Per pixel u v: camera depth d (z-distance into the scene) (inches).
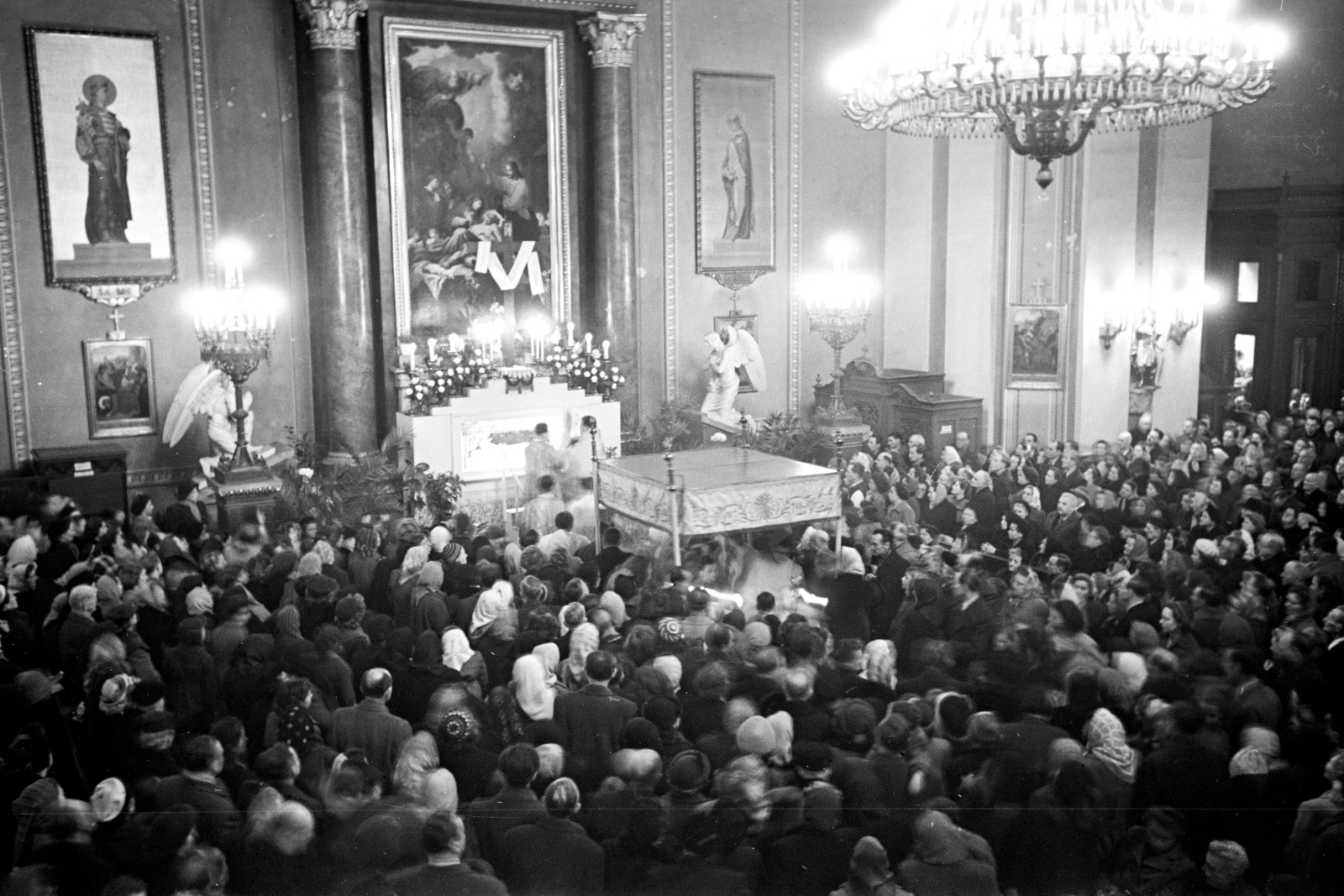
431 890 199.0
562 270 752.3
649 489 476.4
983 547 453.7
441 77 706.8
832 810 214.8
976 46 393.1
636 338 762.8
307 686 258.4
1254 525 417.7
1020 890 223.8
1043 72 383.6
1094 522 455.5
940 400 746.2
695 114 782.5
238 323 588.1
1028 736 254.1
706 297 802.2
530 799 222.8
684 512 459.2
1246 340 880.9
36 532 472.1
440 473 676.1
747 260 808.3
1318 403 855.1
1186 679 284.4
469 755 250.4
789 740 241.1
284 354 691.4
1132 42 381.4
